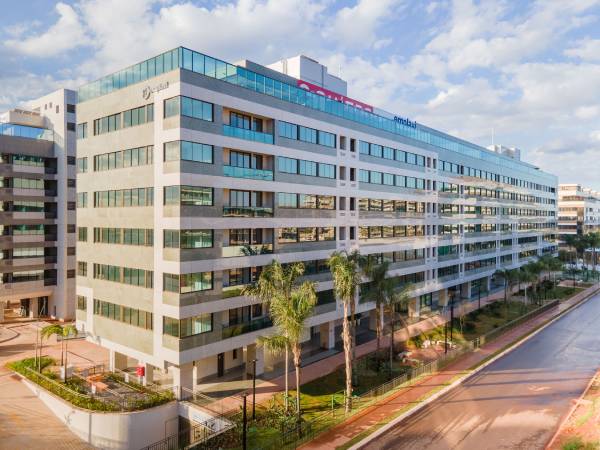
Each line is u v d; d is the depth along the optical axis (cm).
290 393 3603
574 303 7756
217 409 3250
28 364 4116
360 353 4672
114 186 3916
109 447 3025
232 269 3816
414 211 6469
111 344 3947
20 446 2941
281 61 5003
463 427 3027
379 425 3011
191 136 3412
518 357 4644
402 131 6203
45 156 6019
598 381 3888
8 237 5691
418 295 6500
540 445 2770
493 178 9050
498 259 9250
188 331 3397
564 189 16375
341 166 5097
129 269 3772
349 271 3391
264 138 4059
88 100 4178
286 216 4297
